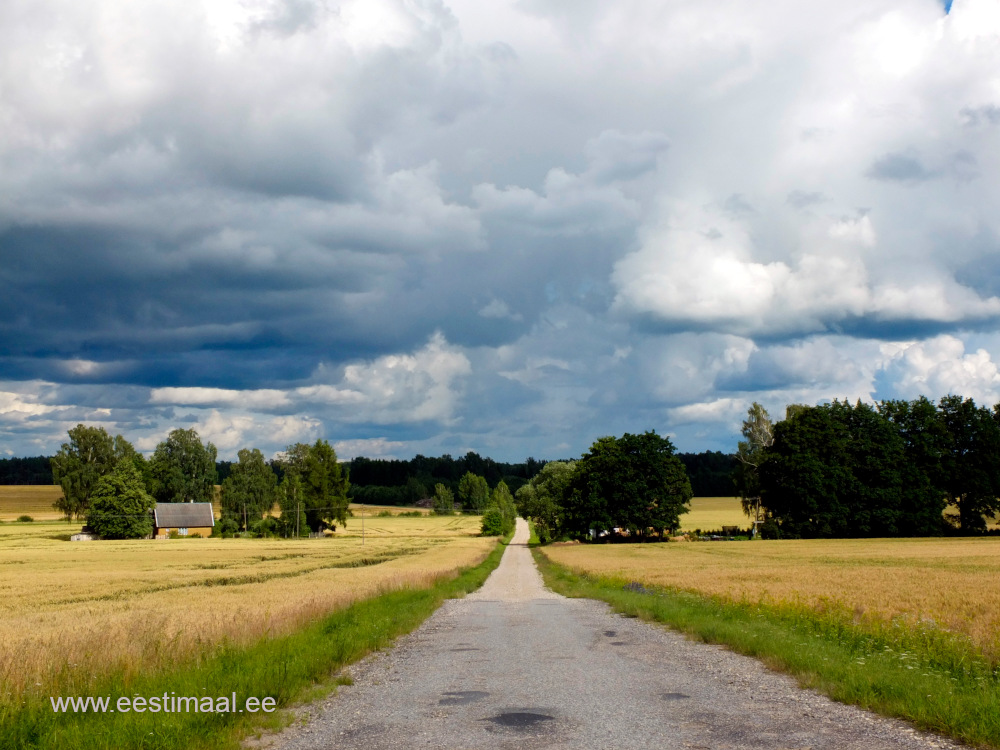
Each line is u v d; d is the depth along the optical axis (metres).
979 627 16.58
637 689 10.94
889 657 12.87
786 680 11.62
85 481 123.62
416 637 17.75
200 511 130.38
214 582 42.28
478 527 155.12
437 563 53.38
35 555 73.69
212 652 12.52
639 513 95.56
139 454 142.00
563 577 43.91
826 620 17.42
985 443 92.50
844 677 10.83
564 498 104.31
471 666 13.30
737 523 139.50
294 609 18.83
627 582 34.00
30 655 11.61
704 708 9.59
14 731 8.02
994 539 83.00
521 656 14.46
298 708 9.99
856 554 60.22
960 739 7.95
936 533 90.88
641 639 16.91
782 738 8.06
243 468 135.00
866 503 91.25
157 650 12.09
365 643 15.27
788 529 92.06
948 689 9.91
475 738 8.25
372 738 8.36
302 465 155.25
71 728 8.31
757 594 25.33
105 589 38.19
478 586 37.97
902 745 7.75
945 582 30.56
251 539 118.31
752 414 107.38
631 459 97.69
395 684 11.66
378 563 60.31
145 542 104.38
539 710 9.62
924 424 94.69
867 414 95.69
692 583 30.81
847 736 8.13
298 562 62.59
